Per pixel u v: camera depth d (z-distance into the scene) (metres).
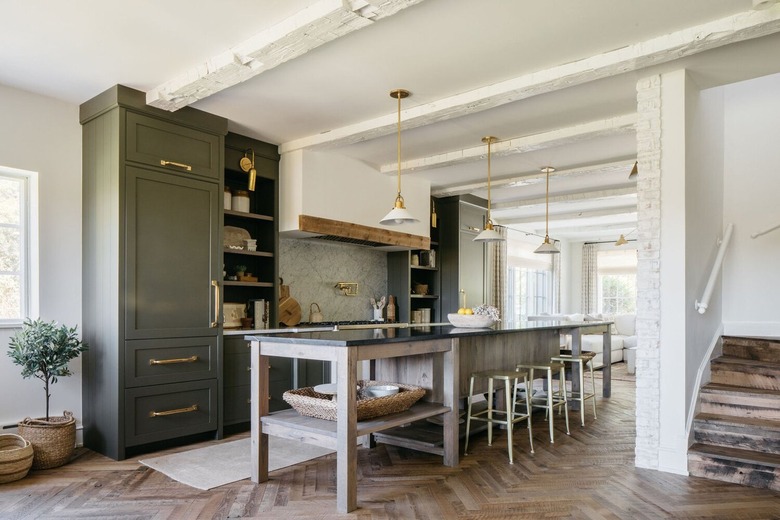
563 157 5.85
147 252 4.11
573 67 3.52
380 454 3.96
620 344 10.02
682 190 3.62
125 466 3.72
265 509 2.93
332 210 5.60
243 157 5.19
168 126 4.27
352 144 5.34
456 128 4.90
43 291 4.10
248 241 5.27
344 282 6.68
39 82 3.89
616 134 4.80
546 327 4.94
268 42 3.08
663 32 3.15
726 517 2.84
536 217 10.21
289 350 3.23
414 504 3.00
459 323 4.52
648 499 3.09
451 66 3.60
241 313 5.25
